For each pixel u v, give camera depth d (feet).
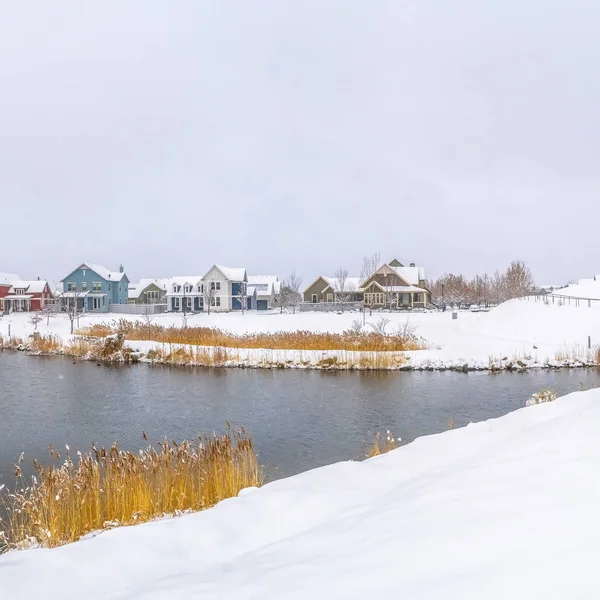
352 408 62.03
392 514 16.39
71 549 17.30
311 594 11.34
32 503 26.55
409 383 77.20
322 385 76.74
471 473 19.38
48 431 53.67
